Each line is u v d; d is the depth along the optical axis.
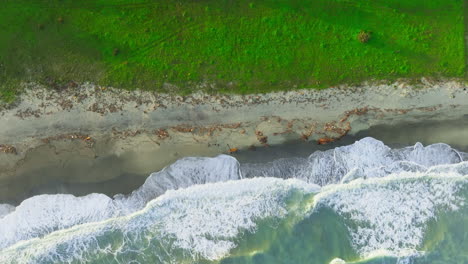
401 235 10.38
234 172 10.66
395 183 10.60
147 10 10.58
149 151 10.67
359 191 10.57
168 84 10.66
